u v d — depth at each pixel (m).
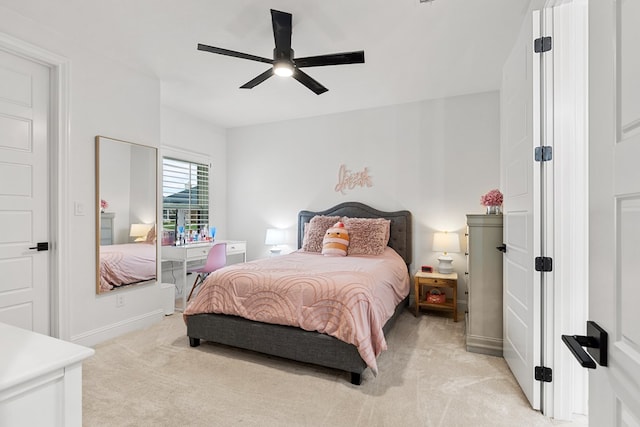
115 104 3.02
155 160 3.38
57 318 2.58
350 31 2.54
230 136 5.37
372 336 2.25
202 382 2.16
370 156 4.41
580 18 1.77
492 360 2.52
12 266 2.39
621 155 0.65
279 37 2.32
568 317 1.79
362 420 1.78
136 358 2.52
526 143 1.95
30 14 2.33
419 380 2.21
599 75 0.75
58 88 2.60
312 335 2.28
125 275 3.07
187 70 3.22
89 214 2.80
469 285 2.71
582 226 1.78
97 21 2.42
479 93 3.87
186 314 2.73
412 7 2.25
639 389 0.59
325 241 3.96
